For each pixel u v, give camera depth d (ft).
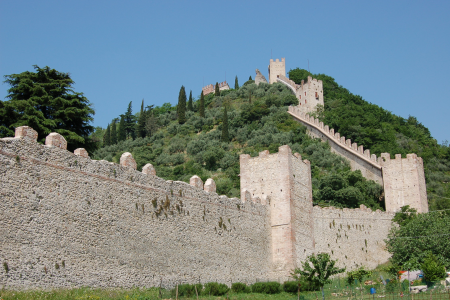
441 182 400.06
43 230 106.63
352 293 159.43
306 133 451.12
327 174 364.38
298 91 564.30
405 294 151.12
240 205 175.73
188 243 147.84
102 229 120.78
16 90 193.77
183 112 557.33
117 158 434.71
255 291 158.81
